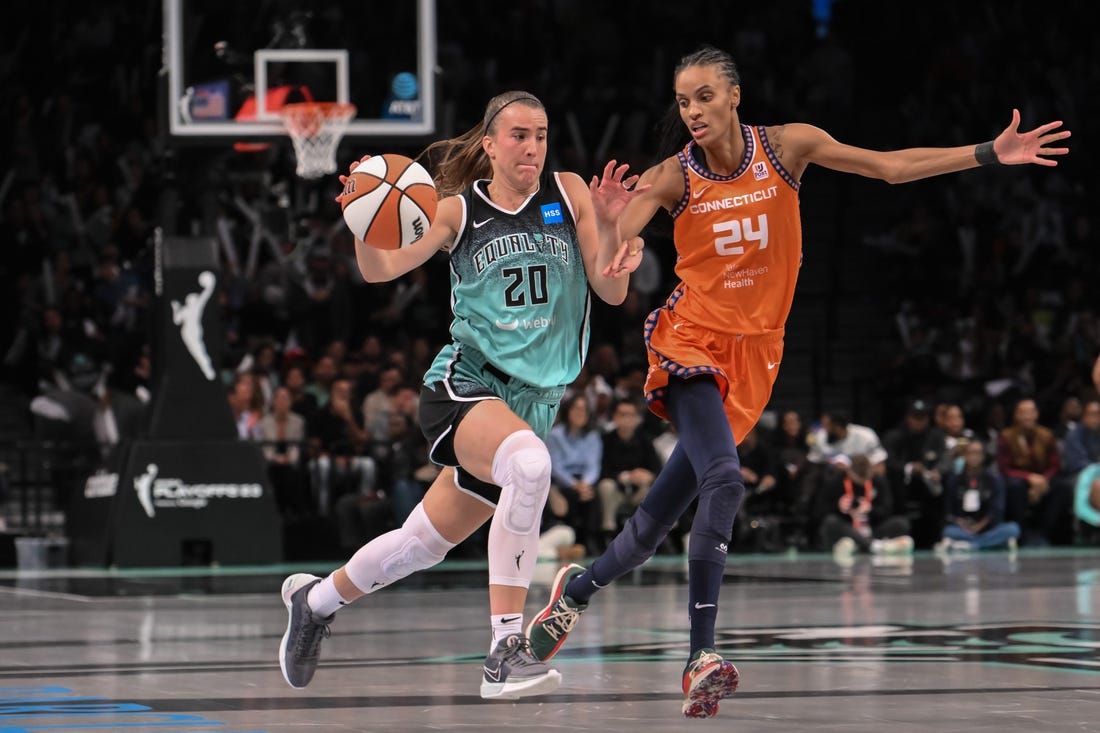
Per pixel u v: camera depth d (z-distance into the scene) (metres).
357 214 5.73
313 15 15.75
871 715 5.80
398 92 16.02
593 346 21.67
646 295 22.64
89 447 16.55
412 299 21.84
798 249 6.40
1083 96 28.41
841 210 25.89
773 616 9.90
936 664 7.39
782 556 17.39
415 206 5.74
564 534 17.02
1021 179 26.47
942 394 21.33
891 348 23.41
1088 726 5.52
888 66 29.56
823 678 6.89
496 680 5.55
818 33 30.30
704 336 6.32
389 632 9.10
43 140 23.84
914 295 24.92
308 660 6.13
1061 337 22.89
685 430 6.13
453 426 5.77
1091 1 29.42
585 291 6.00
